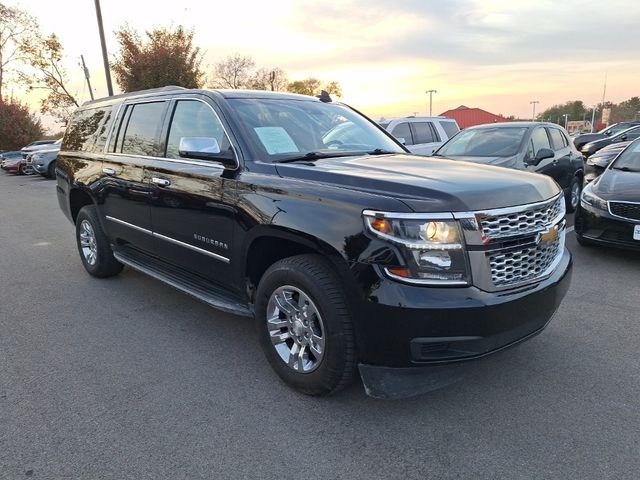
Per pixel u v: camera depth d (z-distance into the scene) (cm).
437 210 262
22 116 4512
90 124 562
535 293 286
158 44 2339
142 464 258
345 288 277
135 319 453
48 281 572
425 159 379
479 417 295
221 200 353
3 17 4150
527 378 337
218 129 379
